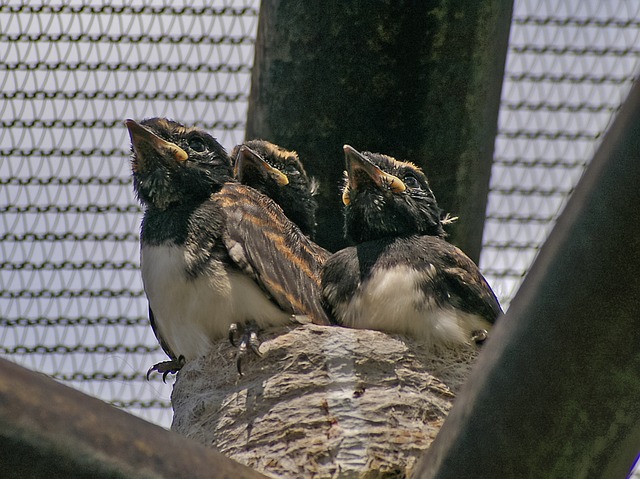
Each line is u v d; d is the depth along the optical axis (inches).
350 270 428.1
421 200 440.5
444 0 372.8
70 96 524.1
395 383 382.6
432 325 408.2
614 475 248.1
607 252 226.1
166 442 240.2
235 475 247.4
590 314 231.3
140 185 435.8
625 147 220.4
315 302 418.0
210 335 404.8
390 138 401.4
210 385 391.5
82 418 228.2
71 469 226.1
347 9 381.4
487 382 246.7
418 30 378.3
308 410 368.8
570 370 237.0
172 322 408.5
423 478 262.4
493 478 251.0
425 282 416.2
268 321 401.4
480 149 402.6
